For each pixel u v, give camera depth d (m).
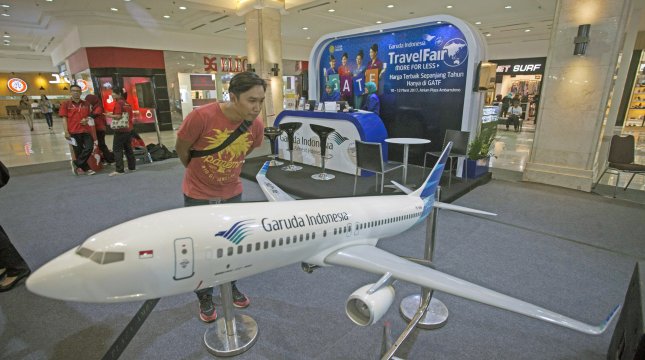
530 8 9.82
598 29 4.84
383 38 6.82
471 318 2.35
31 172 6.50
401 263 1.72
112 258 1.24
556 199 4.88
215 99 15.66
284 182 5.49
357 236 1.96
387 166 6.61
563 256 3.22
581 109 5.19
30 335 2.17
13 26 11.93
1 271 2.75
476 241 3.54
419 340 2.14
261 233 1.54
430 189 2.46
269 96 10.18
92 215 4.27
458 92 5.97
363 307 1.45
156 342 2.10
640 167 4.90
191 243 1.36
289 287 2.71
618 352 1.51
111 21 11.45
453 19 5.61
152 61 13.37
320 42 7.83
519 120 12.70
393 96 6.96
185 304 2.48
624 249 3.36
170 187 5.51
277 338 2.15
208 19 11.41
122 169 6.37
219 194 2.09
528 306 1.45
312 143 6.46
